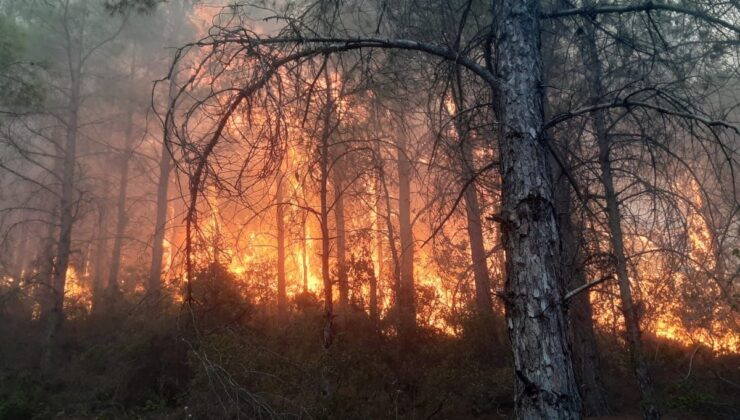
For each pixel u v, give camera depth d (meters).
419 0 5.81
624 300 7.95
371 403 8.81
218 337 8.53
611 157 7.80
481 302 11.27
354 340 10.77
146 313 11.72
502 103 4.36
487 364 10.47
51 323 14.88
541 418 3.50
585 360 9.69
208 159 4.35
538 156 4.09
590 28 6.13
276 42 4.40
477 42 5.13
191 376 11.19
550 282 3.79
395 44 4.57
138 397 11.32
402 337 10.80
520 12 4.54
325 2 5.41
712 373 9.05
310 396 7.80
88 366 12.68
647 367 7.88
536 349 3.64
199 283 10.45
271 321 13.13
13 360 14.57
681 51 6.27
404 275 13.93
